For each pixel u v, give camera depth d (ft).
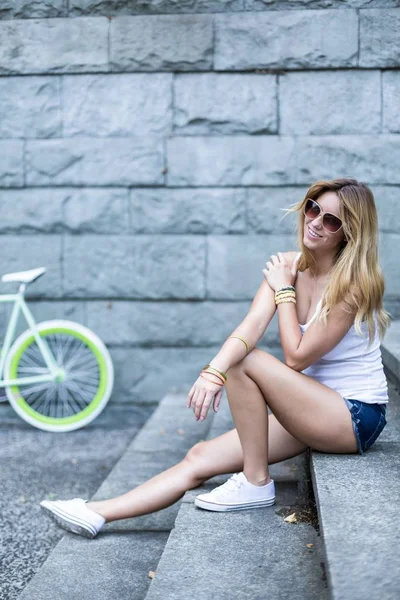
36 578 9.28
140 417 18.65
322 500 7.70
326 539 6.75
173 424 15.94
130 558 9.87
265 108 17.53
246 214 17.80
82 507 10.24
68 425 17.78
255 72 17.51
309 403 8.87
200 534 8.69
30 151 18.25
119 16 17.79
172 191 17.98
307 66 17.25
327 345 8.86
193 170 17.85
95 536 10.51
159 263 18.17
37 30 17.98
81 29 17.88
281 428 9.80
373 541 6.69
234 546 8.37
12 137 18.33
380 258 17.33
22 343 17.56
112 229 18.24
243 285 17.95
